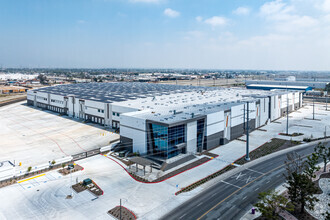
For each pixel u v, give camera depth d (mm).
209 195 45438
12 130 93000
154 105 89062
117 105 90938
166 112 74000
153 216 38844
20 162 59812
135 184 49688
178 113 72188
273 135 87062
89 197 44562
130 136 67500
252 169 57156
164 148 59969
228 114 79625
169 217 38594
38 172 55250
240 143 77750
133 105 89875
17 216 38844
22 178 52344
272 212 37656
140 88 156875
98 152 68312
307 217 38156
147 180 51375
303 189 38062
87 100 106250
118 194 45656
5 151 69500
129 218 38188
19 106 149000
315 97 196750
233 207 41375
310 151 69125
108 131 90625
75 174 54312
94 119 103938
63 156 65688
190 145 65562
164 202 43031
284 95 124375
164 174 54281
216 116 73688
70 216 38781
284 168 57312
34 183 50094
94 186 48562
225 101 97688
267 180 51281
